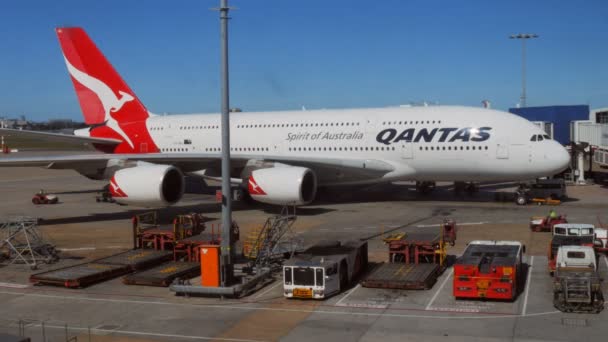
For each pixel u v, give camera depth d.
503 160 30.31
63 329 13.80
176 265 19.16
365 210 31.70
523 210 30.47
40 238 22.47
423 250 18.58
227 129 16.36
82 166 29.30
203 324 13.92
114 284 17.80
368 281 16.67
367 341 12.52
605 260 19.42
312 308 14.98
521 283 16.92
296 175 28.14
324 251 17.48
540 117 61.31
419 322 13.70
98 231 26.73
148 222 28.62
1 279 18.47
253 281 16.78
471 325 13.39
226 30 15.97
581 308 14.12
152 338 13.06
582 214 28.72
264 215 30.64
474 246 17.78
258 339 12.80
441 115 31.92
